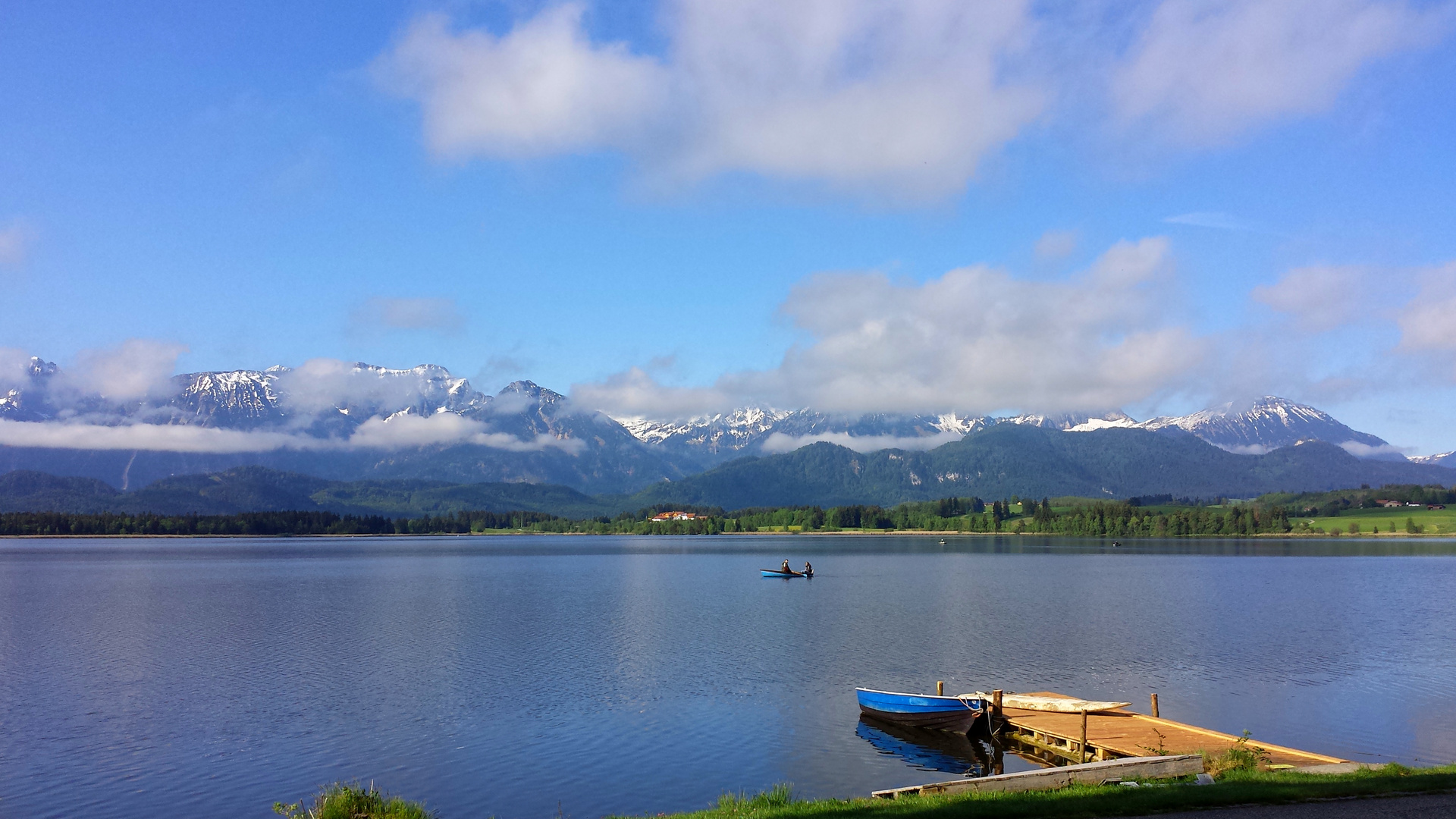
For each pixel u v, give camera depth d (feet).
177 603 388.98
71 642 270.46
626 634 285.64
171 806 126.00
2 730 165.68
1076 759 136.87
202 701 188.75
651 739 157.99
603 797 128.47
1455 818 78.33
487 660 237.04
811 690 197.26
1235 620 315.78
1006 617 325.83
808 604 378.32
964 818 82.84
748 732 162.71
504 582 508.12
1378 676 211.00
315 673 218.18
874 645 259.80
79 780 137.49
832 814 85.76
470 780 135.74
